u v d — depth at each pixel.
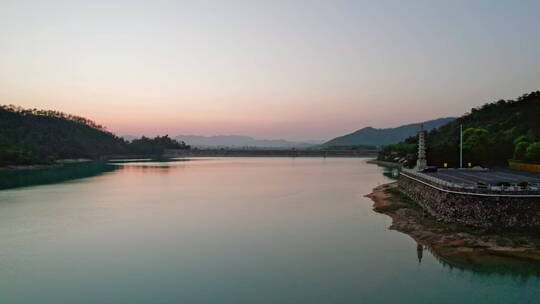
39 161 177.25
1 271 34.53
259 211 60.72
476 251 36.38
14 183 104.94
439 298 27.70
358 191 84.50
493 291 28.62
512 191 40.94
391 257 36.72
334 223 51.47
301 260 36.41
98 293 29.61
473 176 65.81
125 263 36.28
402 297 27.97
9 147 176.00
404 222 50.28
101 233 47.28
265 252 39.03
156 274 33.38
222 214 58.47
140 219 55.19
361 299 27.77
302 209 62.12
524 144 87.00
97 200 73.00
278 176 125.69
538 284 29.59
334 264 35.12
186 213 59.47
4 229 49.50
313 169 162.12
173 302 27.84
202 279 32.09
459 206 44.03
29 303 28.06
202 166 188.88
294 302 27.47
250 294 29.02
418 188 61.66
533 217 40.16
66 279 32.53
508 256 34.75
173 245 41.88
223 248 40.62
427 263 34.88
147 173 140.88
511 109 154.00
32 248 41.31
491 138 105.44
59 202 70.62
